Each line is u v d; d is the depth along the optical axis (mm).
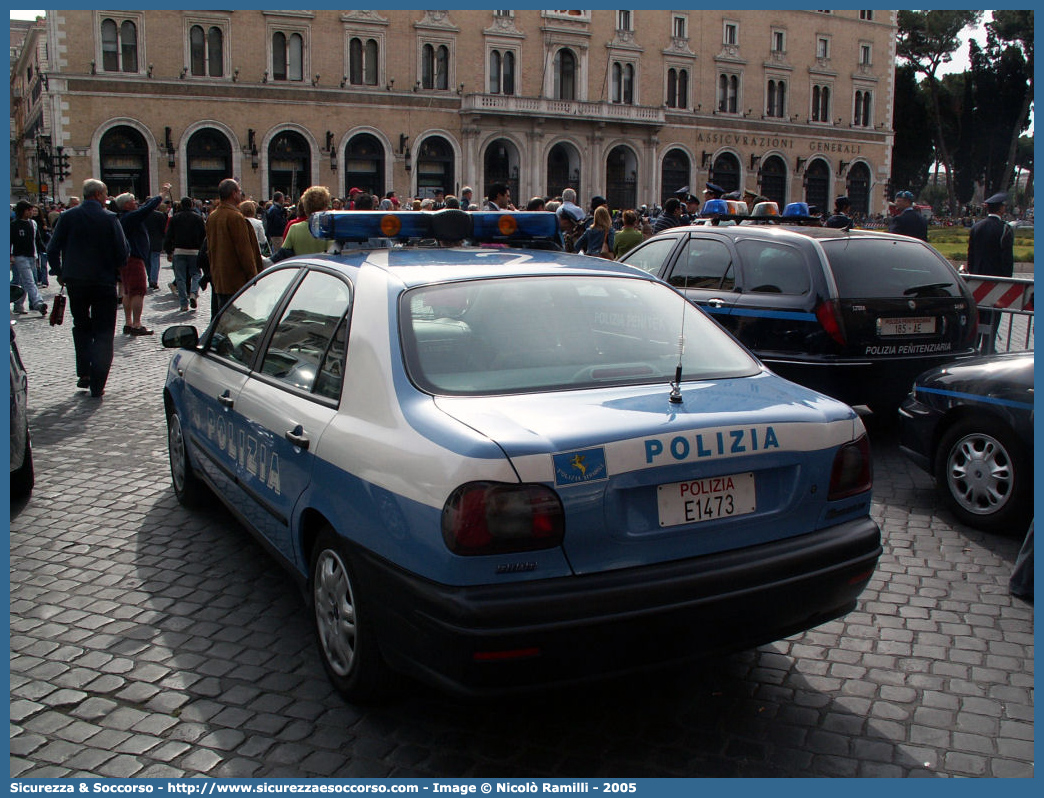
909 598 4469
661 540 2887
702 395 3246
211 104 43125
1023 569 4453
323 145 45656
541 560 2740
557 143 51438
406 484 2871
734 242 7789
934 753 3168
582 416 2939
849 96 60969
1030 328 8555
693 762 3092
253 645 3914
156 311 16156
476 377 3215
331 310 3809
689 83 54938
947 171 70875
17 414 5652
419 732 3254
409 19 46812
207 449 4828
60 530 5316
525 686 2736
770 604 2980
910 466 6895
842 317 6863
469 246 4582
